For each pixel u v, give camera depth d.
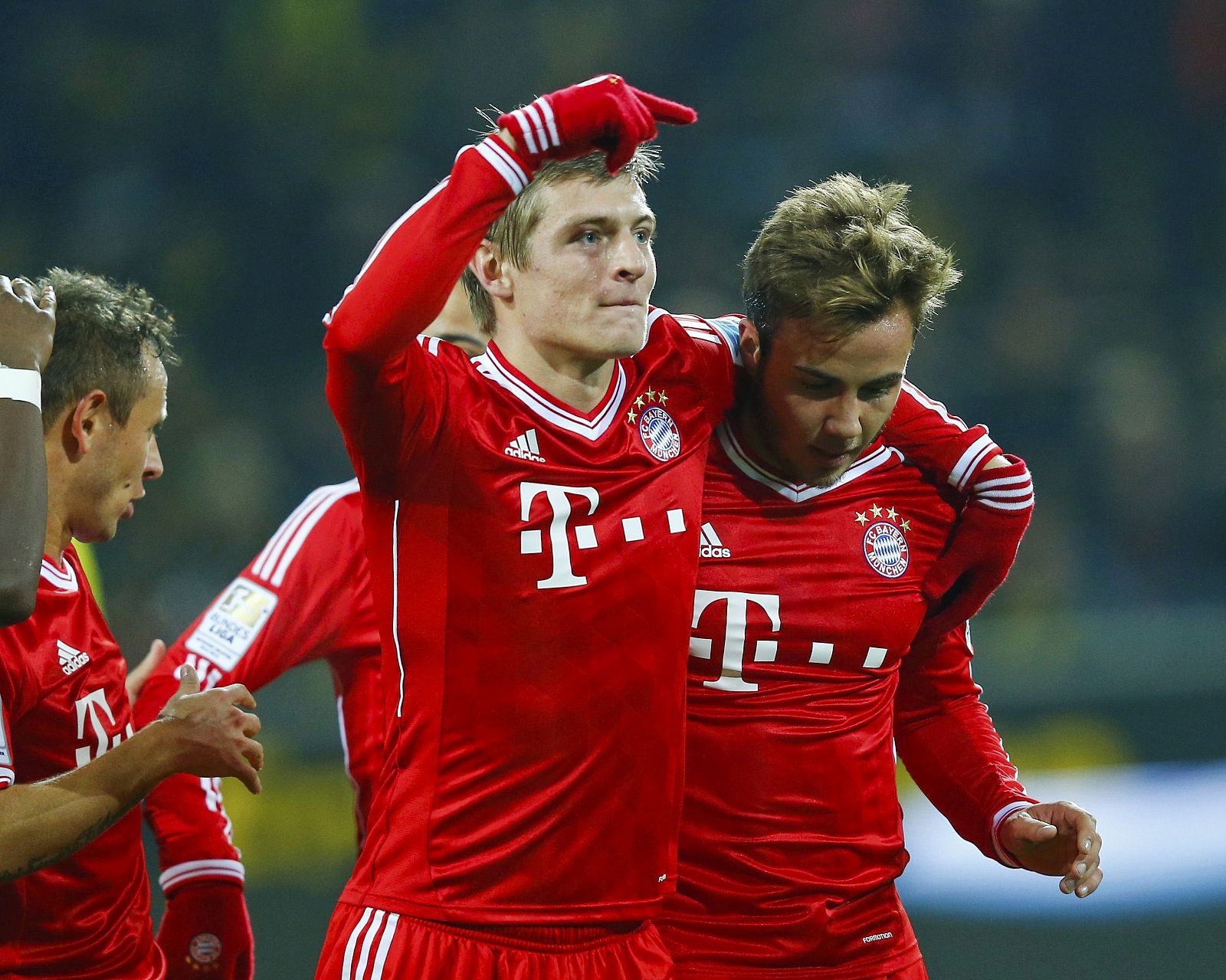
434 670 8.44
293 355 40.62
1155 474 39.41
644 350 9.09
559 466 8.46
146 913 9.59
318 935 22.30
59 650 8.70
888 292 8.72
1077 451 40.09
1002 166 45.59
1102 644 27.75
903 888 22.94
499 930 8.38
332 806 23.25
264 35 43.06
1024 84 47.03
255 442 38.62
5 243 40.53
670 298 41.34
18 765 8.58
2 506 7.64
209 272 40.69
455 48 44.50
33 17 42.38
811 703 9.76
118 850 9.17
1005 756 10.72
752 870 9.51
